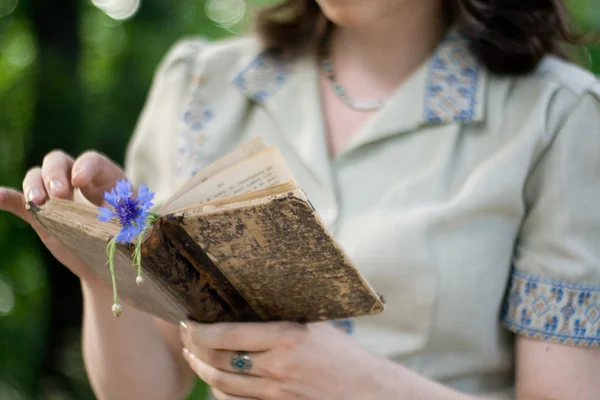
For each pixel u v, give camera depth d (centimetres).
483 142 102
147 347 102
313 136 106
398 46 108
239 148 86
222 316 87
